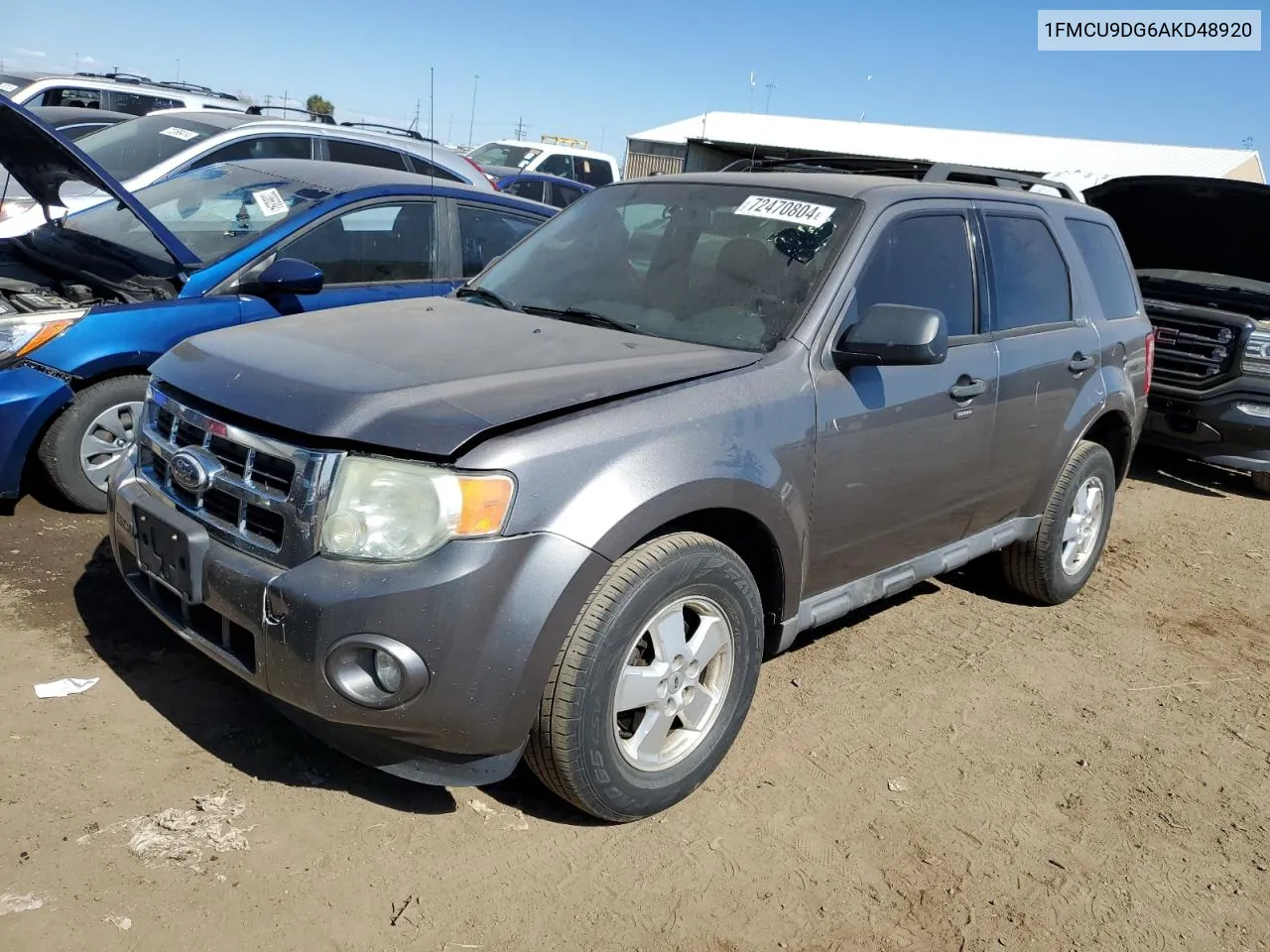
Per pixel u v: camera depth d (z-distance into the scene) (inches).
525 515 98.7
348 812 112.6
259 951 92.3
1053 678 167.3
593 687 104.5
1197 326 301.0
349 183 223.8
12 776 110.7
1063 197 204.4
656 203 158.1
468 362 114.6
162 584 115.5
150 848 102.7
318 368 110.6
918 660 168.2
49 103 475.5
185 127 326.3
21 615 145.7
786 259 138.9
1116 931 109.3
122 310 181.3
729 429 115.7
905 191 150.3
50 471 179.2
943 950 103.7
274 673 99.9
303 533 99.0
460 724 99.3
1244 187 295.3
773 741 138.0
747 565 125.9
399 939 95.7
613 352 122.1
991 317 161.8
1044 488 181.3
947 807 127.7
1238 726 157.9
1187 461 345.7
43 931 90.8
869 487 137.3
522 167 700.7
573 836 113.6
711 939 101.0
